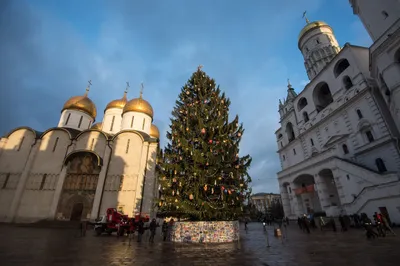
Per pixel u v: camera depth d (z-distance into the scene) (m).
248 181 14.43
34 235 15.73
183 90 17.70
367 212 20.61
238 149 14.89
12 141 31.80
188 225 13.59
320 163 29.16
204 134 14.64
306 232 18.52
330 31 47.94
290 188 38.06
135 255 8.66
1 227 22.44
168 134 15.91
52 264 6.76
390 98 21.72
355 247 9.48
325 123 34.47
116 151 31.22
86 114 38.97
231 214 13.80
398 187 18.20
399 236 12.28
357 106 28.81
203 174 13.18
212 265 6.81
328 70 35.38
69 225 24.41
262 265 6.70
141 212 27.36
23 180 28.61
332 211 25.19
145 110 39.22
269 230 24.09
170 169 14.02
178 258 8.01
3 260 7.09
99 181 28.58
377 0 24.17
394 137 23.75
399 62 20.59
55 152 31.17
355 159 28.36
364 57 31.17
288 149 45.03
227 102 17.19
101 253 9.08
